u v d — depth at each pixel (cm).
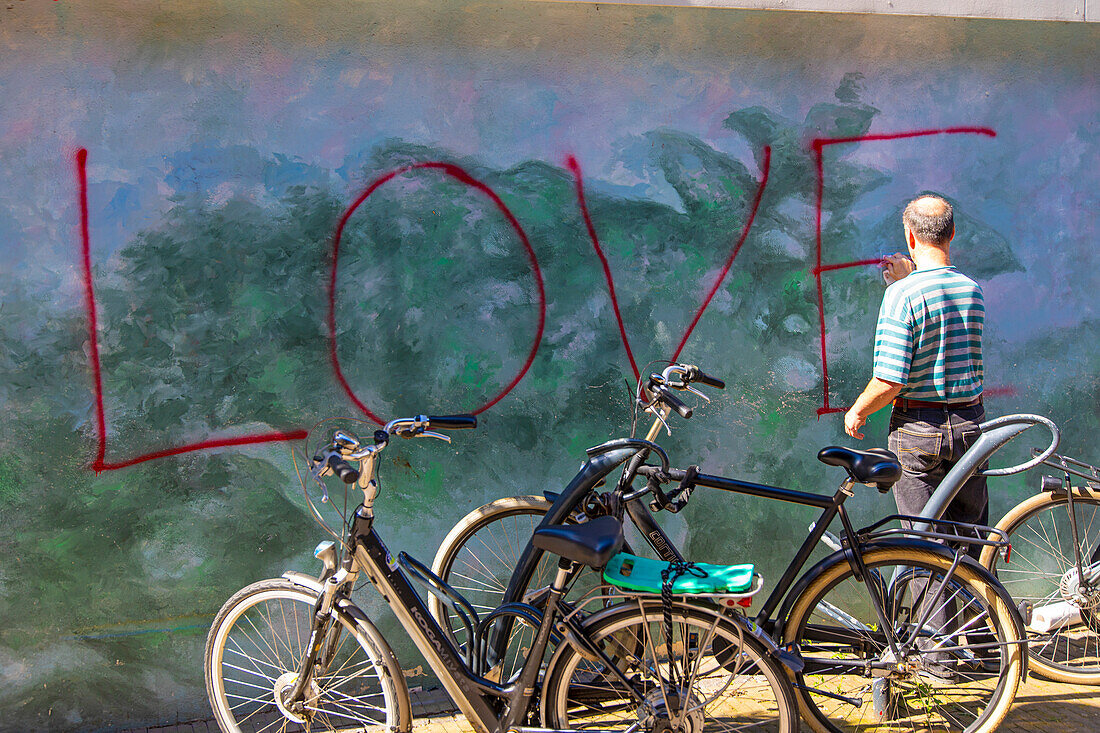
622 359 368
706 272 375
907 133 391
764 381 383
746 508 382
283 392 335
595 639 258
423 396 348
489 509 336
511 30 350
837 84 383
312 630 271
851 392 391
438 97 345
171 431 326
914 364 331
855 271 389
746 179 377
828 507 286
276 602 333
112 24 317
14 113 311
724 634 255
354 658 340
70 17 313
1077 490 367
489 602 358
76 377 318
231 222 329
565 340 362
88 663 320
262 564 334
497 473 357
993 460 404
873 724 311
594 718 286
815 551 388
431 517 351
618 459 275
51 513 316
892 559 288
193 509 328
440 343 349
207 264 328
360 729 313
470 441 354
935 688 327
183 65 323
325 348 338
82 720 320
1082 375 412
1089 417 414
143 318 323
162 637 326
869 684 309
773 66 376
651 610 256
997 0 377
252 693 332
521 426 359
